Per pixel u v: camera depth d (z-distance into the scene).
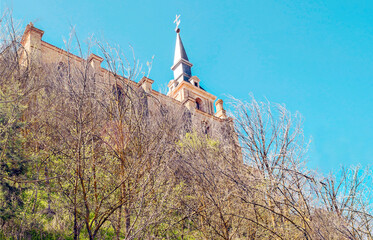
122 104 10.70
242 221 11.48
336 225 10.68
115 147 10.32
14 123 10.67
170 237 10.73
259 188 11.24
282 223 11.13
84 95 9.87
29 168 10.77
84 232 11.10
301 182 11.85
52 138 10.73
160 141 10.41
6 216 9.59
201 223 11.53
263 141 12.53
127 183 9.70
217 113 43.78
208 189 11.44
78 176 9.03
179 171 11.50
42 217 11.14
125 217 9.11
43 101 11.94
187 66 58.47
